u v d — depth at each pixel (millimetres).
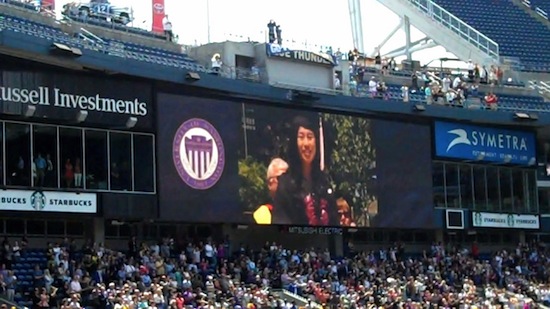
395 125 67062
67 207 51312
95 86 52531
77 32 59031
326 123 63094
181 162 56062
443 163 70188
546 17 91438
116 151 53656
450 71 80750
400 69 77938
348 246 66562
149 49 61969
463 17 88812
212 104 57781
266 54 63031
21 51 48531
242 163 58781
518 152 74375
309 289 57031
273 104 60625
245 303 52406
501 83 80062
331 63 65875
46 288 47250
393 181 66500
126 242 57000
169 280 51906
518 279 69625
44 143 50969
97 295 47219
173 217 55469
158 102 55312
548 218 76938
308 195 61719
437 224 69000
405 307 57969
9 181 49469
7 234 52250
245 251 60031
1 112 48781
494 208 73188
